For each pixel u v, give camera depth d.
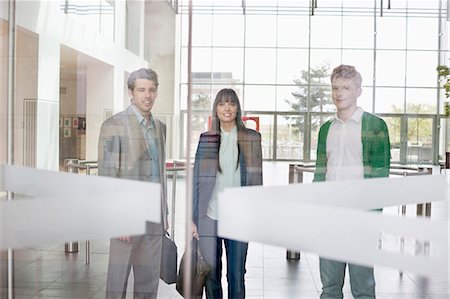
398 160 6.65
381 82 6.80
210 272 6.90
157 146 7.07
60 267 7.19
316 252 6.57
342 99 6.83
